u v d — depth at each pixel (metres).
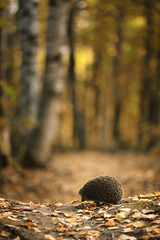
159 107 24.31
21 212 4.82
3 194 9.09
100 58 31.20
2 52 10.81
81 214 4.95
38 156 14.13
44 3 17.42
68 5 13.96
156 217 4.49
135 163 15.84
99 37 20.69
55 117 14.31
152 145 22.91
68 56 26.56
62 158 22.89
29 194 9.56
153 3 14.69
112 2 14.85
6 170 11.06
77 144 35.91
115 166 16.64
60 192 10.34
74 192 10.45
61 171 14.66
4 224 4.16
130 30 22.45
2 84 8.97
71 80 28.30
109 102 32.47
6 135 11.38
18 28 17.02
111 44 23.78
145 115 28.59
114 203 5.30
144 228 4.19
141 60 23.95
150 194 5.70
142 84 25.83
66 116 38.38
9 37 18.52
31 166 13.91
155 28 18.66
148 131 22.95
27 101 14.41
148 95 26.09
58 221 4.62
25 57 14.38
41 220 4.62
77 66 35.41
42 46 20.20
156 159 15.17
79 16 19.22
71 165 18.08
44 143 14.17
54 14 13.85
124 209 4.88
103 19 18.44
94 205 5.38
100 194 5.24
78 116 32.56
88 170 15.91
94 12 17.62
